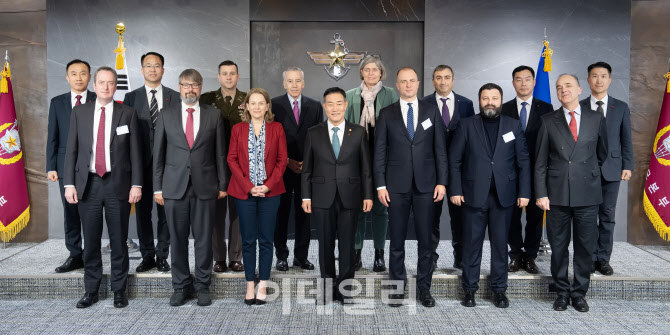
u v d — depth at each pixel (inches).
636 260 165.2
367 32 205.2
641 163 194.9
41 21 198.1
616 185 147.9
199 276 139.9
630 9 195.0
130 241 177.8
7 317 132.1
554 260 138.1
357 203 135.3
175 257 138.3
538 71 176.9
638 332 123.0
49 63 198.4
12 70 196.9
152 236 152.3
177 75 201.8
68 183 134.1
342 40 205.0
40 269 152.7
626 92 195.9
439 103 153.6
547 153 137.1
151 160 149.0
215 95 151.6
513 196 135.3
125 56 200.4
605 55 197.0
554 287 146.2
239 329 125.0
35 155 198.2
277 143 137.7
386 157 137.4
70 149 135.0
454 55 200.7
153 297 146.9
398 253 137.2
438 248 184.9
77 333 122.2
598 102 150.2
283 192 140.0
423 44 204.7
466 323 128.8
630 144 148.8
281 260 153.1
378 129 136.0
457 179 136.0
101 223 138.3
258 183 135.4
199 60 201.5
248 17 201.0
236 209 143.4
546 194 135.6
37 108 198.4
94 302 141.6
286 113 151.5
